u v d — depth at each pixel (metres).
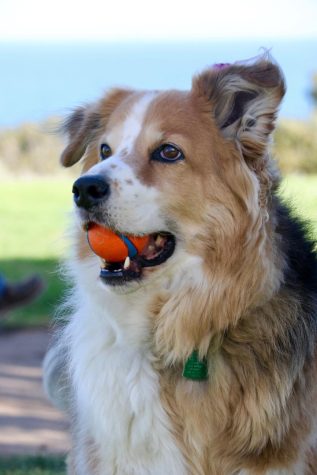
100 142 5.13
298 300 4.71
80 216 4.60
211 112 4.79
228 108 4.77
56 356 5.36
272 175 4.81
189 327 4.62
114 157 4.68
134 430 4.54
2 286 12.47
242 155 4.68
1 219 21.83
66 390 5.24
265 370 4.52
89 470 4.74
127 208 4.51
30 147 29.02
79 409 4.83
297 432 4.53
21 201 24.41
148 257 4.65
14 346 11.74
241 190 4.62
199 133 4.72
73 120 5.55
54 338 5.50
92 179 4.48
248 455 4.50
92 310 4.83
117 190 4.51
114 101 5.25
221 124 4.77
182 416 4.55
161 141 4.70
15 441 8.26
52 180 28.34
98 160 5.32
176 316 4.65
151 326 4.70
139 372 4.58
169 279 4.68
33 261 16.69
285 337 4.59
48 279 14.90
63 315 5.32
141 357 4.63
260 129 4.68
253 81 4.63
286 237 4.84
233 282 4.60
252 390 4.50
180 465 4.54
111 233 4.55
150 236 4.66
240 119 4.70
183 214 4.66
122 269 4.59
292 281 4.75
